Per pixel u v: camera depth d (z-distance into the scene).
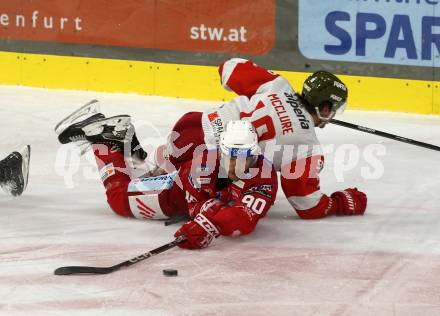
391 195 16.27
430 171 18.44
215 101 24.17
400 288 10.94
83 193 15.90
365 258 12.20
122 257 12.02
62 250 12.29
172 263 11.77
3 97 22.77
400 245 12.89
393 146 20.77
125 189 13.93
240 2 24.00
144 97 23.91
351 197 14.48
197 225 12.20
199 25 23.97
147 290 10.66
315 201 13.97
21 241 12.69
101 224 13.71
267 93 13.88
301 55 24.30
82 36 23.84
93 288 10.69
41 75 23.91
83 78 23.95
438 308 10.23
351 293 10.72
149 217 13.88
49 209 14.62
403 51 24.39
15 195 14.81
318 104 13.71
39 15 23.72
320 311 10.09
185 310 10.03
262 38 24.17
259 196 12.68
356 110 24.45
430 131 22.64
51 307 10.02
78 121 14.95
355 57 24.36
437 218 14.56
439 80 24.47
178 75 24.11
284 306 10.23
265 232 13.42
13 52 23.80
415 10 24.28
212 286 10.88
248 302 10.34
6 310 9.91
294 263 11.90
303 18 24.22
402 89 24.48
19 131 20.38
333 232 13.48
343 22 24.23
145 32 23.94
